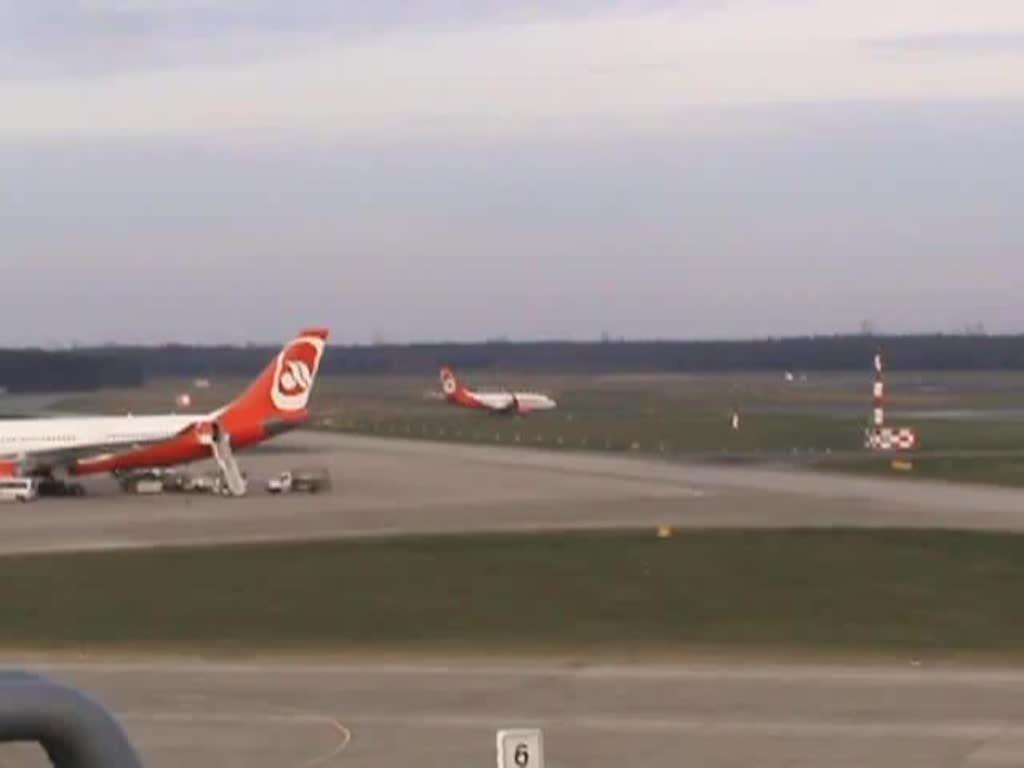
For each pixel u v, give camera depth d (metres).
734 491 186.50
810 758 59.91
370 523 153.75
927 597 106.31
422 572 118.56
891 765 58.62
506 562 123.06
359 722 68.06
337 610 102.62
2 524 156.00
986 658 84.38
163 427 195.00
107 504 178.25
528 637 92.19
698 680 77.94
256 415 198.75
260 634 94.19
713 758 60.06
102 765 7.72
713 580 114.06
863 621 97.00
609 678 78.62
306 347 199.25
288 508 170.88
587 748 62.16
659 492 186.12
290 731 66.19
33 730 7.74
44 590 111.88
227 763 60.06
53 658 86.44
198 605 105.06
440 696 74.19
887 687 75.44
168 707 71.69
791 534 137.62
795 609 101.69
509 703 72.25
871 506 166.25
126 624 97.81
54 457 190.38
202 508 172.12
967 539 133.75
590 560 123.62
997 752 60.78
